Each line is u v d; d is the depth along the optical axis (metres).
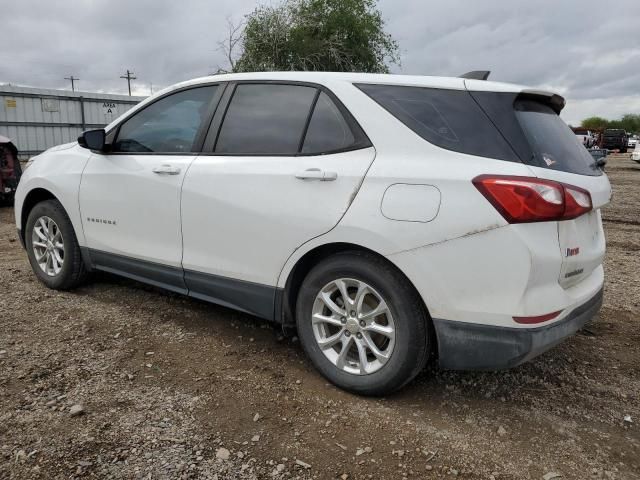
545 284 2.42
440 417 2.71
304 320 3.00
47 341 3.40
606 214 10.03
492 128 2.58
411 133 2.68
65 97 23.69
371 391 2.79
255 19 18.08
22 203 4.54
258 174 3.06
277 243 2.98
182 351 3.34
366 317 2.78
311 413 2.70
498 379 3.12
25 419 2.55
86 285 4.50
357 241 2.68
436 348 2.89
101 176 3.88
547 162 2.54
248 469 2.27
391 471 2.29
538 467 2.35
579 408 2.85
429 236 2.50
